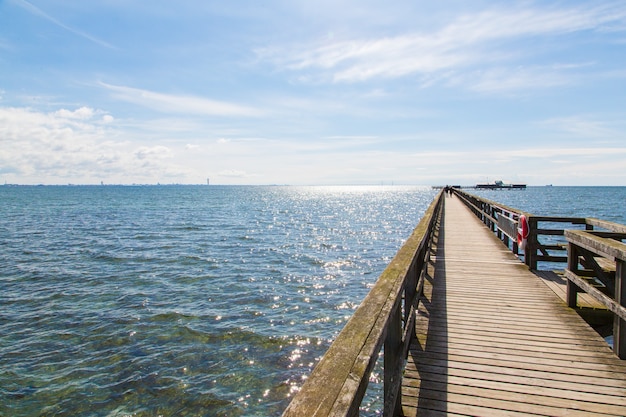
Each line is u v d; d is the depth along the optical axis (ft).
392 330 8.07
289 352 26.63
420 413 9.38
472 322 15.38
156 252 63.16
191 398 21.27
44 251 63.62
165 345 27.48
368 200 290.56
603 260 19.83
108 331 29.81
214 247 68.69
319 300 37.88
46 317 32.71
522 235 24.73
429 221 21.34
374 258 59.88
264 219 126.93
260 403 20.93
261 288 42.04
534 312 16.51
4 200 244.83
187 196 335.47
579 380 10.87
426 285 20.61
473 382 10.83
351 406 3.99
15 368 24.16
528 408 9.55
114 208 177.27
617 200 245.04
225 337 28.86
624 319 11.66
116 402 20.88
